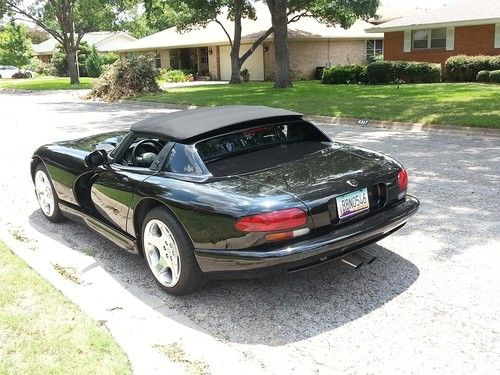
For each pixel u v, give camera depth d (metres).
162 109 19.61
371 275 4.33
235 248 3.56
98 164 4.62
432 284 4.12
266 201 3.52
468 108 13.85
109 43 65.50
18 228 5.82
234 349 3.35
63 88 33.97
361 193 3.88
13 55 65.12
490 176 7.37
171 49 44.25
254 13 31.77
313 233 3.61
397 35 29.09
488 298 3.87
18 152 10.44
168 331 3.59
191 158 4.07
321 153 4.42
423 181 7.23
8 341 3.28
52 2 37.19
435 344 3.31
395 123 12.77
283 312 3.80
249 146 4.39
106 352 3.17
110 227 4.77
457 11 27.22
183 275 3.90
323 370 3.10
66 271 4.63
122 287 4.31
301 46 35.62
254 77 36.78
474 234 5.15
